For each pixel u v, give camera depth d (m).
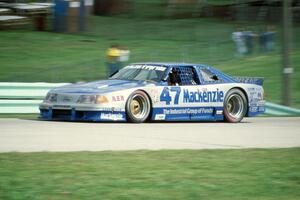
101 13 84.81
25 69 52.34
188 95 30.58
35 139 21.58
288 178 15.55
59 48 63.44
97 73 52.00
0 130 24.42
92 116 27.97
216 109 31.64
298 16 72.69
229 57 60.94
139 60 57.19
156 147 20.47
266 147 21.23
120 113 28.52
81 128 25.67
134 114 28.97
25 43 64.81
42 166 15.77
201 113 31.17
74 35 72.88
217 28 76.44
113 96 28.20
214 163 17.22
